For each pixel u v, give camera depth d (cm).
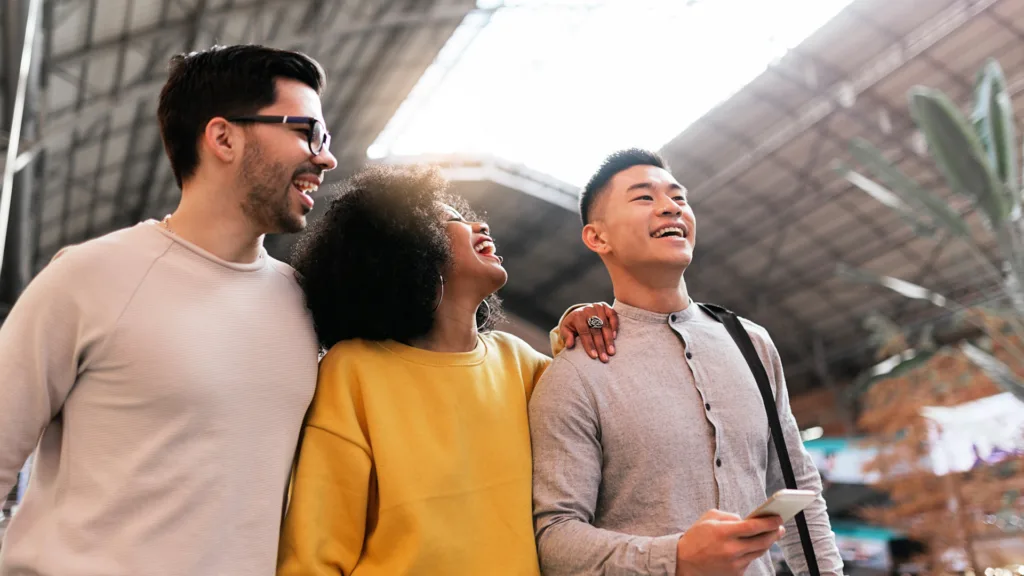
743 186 1264
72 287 113
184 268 120
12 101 544
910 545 816
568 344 146
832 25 976
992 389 712
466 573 121
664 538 115
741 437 137
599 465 135
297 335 129
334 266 133
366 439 127
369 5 968
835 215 1243
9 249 755
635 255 149
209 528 110
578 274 1675
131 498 108
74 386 114
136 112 987
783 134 1118
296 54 133
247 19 908
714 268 1488
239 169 125
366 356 134
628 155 159
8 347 110
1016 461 695
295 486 122
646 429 133
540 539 128
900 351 848
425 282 136
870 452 888
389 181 140
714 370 142
